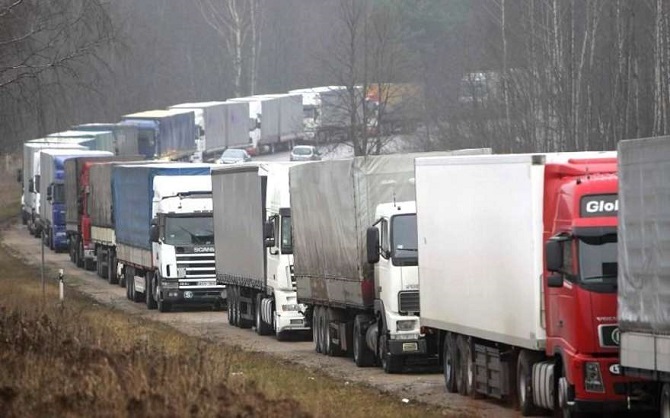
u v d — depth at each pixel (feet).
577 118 538.06
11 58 321.73
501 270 172.65
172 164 386.93
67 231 538.06
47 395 131.95
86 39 324.19
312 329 270.26
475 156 181.68
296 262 269.23
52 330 183.21
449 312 191.83
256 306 300.20
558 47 552.00
